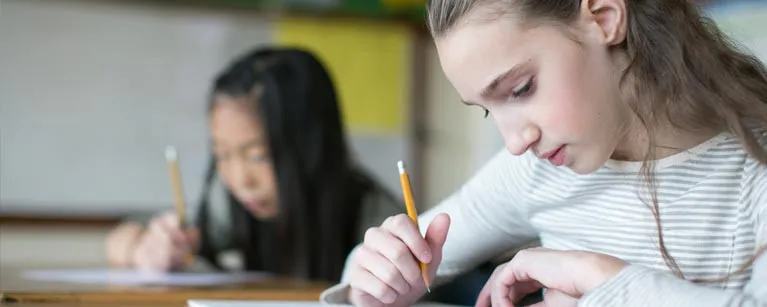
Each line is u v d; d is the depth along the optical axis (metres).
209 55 2.42
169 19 2.40
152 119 2.39
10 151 2.31
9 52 2.31
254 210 1.96
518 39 0.76
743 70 0.83
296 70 1.94
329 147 1.96
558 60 0.77
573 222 0.93
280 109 1.91
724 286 0.80
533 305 0.82
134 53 2.38
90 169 2.36
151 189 2.39
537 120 0.77
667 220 0.84
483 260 1.05
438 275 1.03
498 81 0.76
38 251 2.32
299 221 1.91
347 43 2.50
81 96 2.36
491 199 1.01
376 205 2.12
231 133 1.93
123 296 1.06
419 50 2.54
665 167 0.84
